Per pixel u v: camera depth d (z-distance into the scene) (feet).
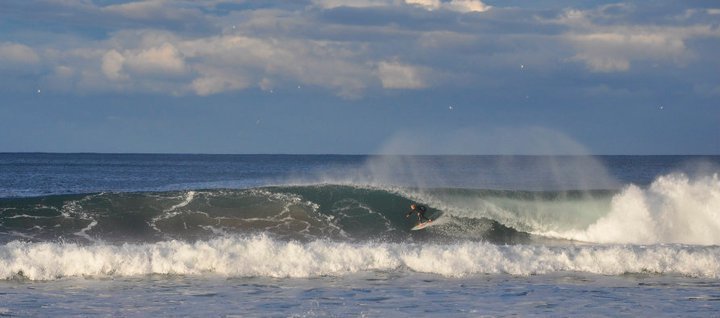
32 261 201.67
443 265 213.25
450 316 160.97
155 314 160.56
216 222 286.46
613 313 165.27
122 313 161.07
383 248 220.64
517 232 297.33
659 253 224.74
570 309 168.66
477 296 181.16
